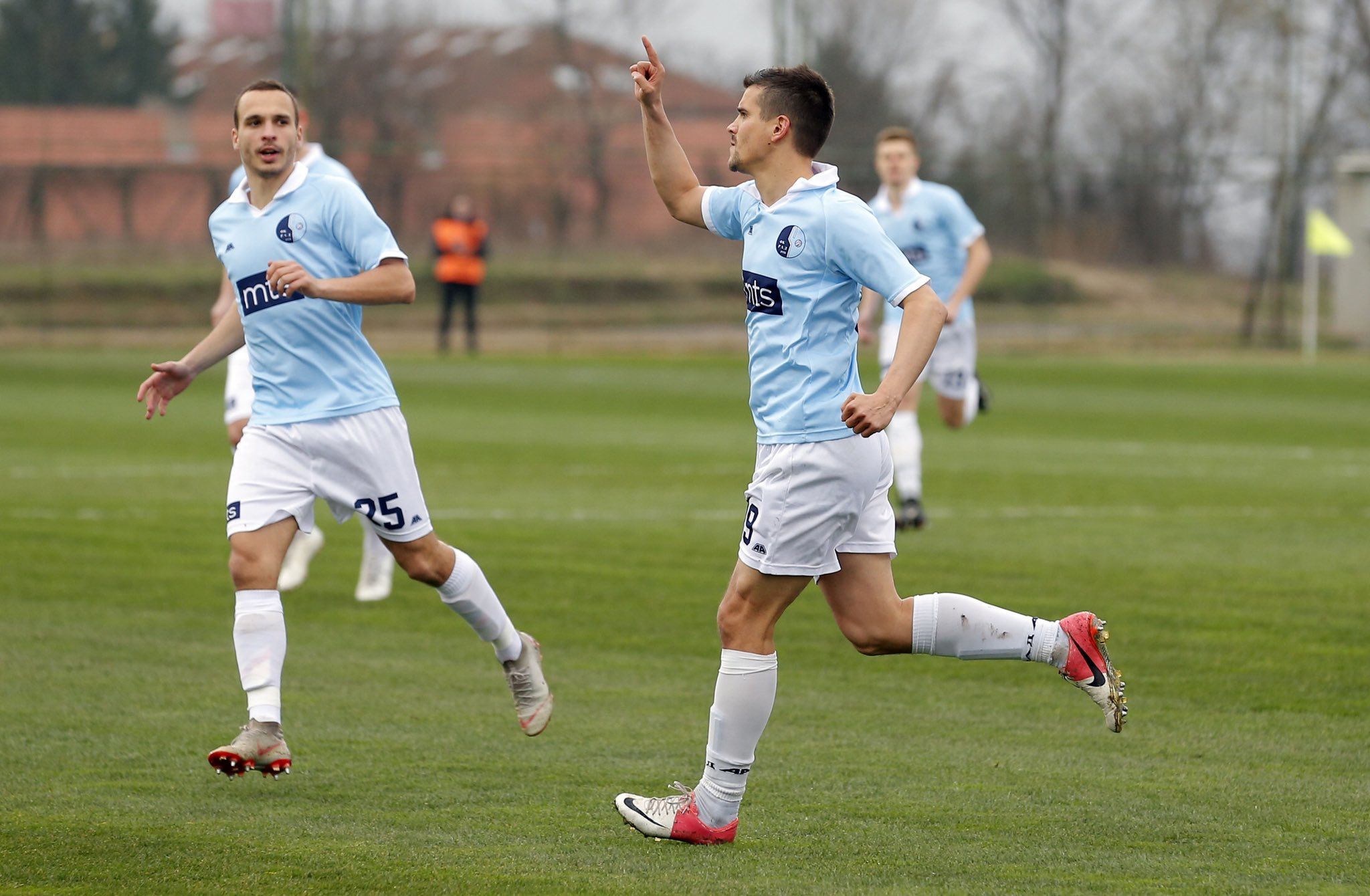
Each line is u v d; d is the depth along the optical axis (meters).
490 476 42.28
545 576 28.08
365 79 148.00
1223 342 107.06
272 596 16.12
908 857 13.73
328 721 18.48
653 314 112.38
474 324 94.81
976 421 61.44
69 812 14.84
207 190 117.00
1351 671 21.27
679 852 13.88
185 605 25.34
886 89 149.62
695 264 116.50
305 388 16.69
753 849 13.99
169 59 148.38
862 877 13.16
